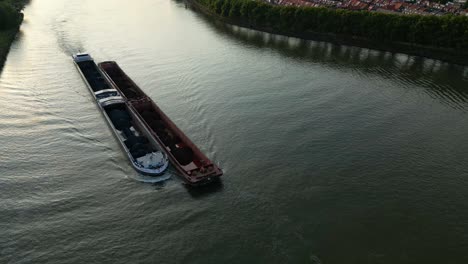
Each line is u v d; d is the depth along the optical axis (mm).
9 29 129750
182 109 79938
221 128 73000
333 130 73500
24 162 64062
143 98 78500
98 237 49812
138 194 56500
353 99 87062
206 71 101500
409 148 68500
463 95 91375
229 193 56594
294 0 168875
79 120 76812
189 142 64375
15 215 53312
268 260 46406
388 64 112250
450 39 115438
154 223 51719
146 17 157875
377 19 126375
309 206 54594
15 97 86312
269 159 64250
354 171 61906
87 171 61844
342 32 134000
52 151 67000
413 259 46906
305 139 70125
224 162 63125
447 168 63344
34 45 120000
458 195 57406
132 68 102438
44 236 50062
